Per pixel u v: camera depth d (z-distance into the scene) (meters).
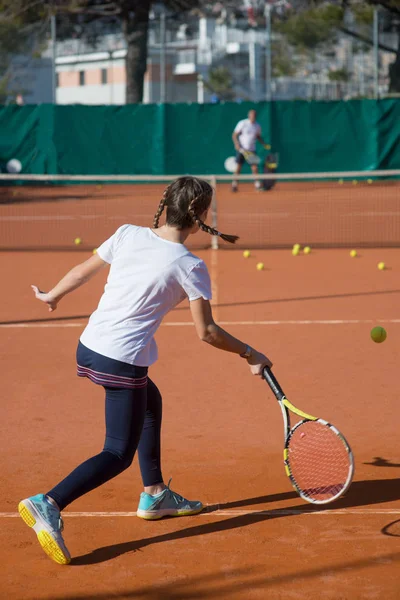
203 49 74.31
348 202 27.05
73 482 4.58
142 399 4.70
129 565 4.54
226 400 7.46
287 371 8.34
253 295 12.51
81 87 77.00
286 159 32.19
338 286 13.22
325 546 4.73
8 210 26.17
